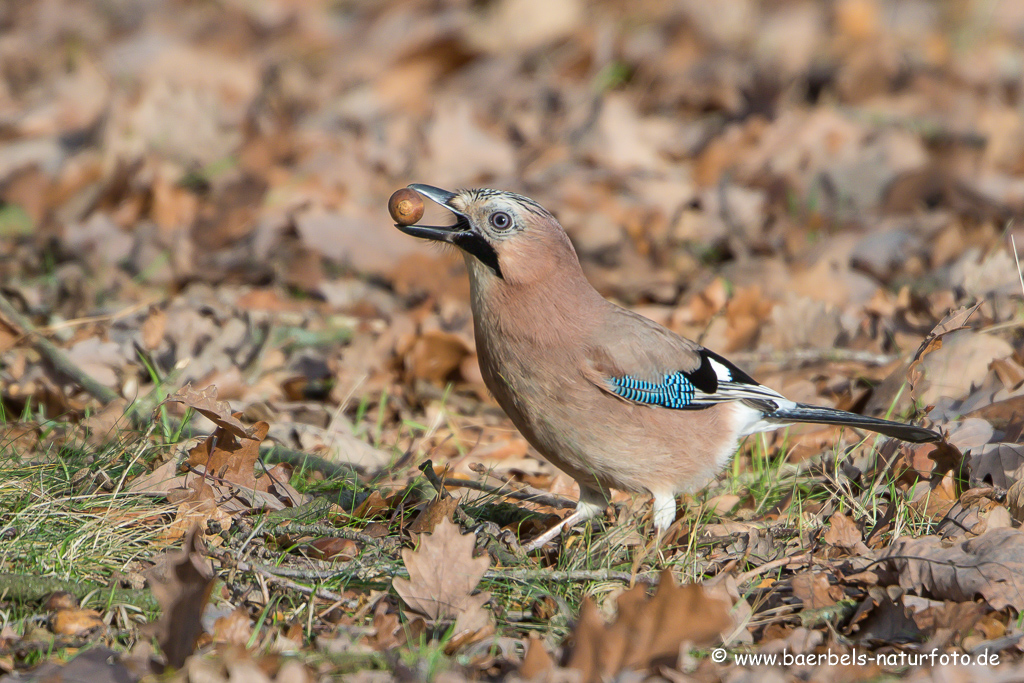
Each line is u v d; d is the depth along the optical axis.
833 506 7.86
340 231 13.67
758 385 8.07
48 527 6.82
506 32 21.45
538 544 7.45
